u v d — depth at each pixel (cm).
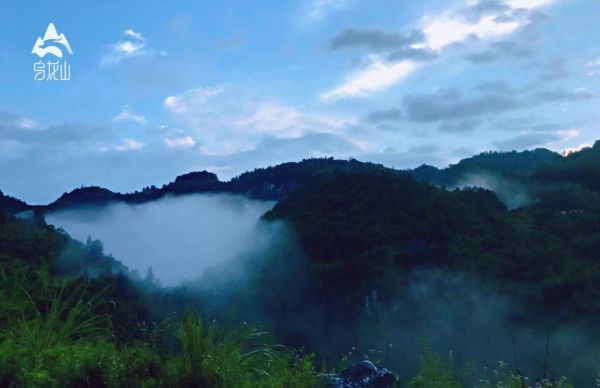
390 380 574
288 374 534
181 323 551
